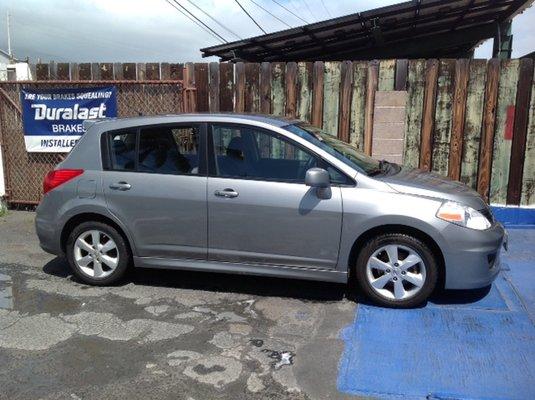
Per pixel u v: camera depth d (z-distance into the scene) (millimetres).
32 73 8945
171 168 5199
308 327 4512
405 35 13047
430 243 4688
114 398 3508
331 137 5762
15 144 8938
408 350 4062
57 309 4973
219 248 5090
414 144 7938
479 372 3736
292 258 4922
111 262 5457
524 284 5410
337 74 8023
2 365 3945
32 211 9086
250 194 4914
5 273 6008
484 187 7805
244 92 8367
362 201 4695
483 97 7648
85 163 5438
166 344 4250
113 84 8523
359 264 4840
